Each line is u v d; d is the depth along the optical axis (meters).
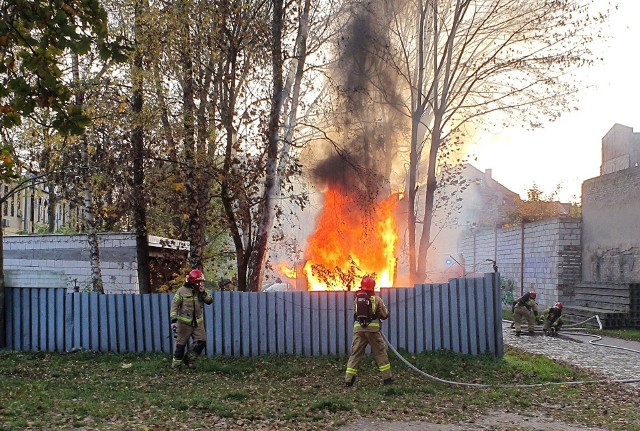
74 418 8.11
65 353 14.66
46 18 7.11
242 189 15.06
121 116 15.35
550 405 10.30
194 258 15.66
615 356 16.31
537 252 32.19
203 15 14.27
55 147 15.80
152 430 7.64
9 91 7.29
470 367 12.98
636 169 24.61
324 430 8.20
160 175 15.88
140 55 14.59
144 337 14.64
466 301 14.07
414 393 10.97
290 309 14.24
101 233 20.72
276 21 15.27
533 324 21.86
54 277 20.02
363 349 11.55
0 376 11.60
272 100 15.34
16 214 44.59
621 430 8.59
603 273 27.09
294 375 12.30
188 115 14.92
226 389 10.80
